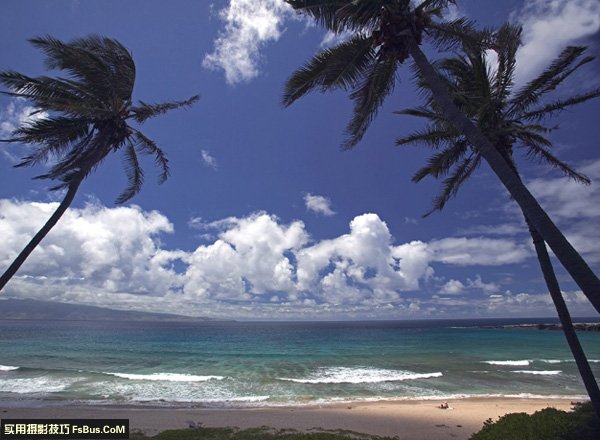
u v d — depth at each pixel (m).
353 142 11.04
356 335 78.94
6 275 9.45
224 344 52.31
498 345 49.59
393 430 11.73
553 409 9.80
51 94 11.45
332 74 10.07
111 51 12.63
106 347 44.16
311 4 9.31
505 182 6.84
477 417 13.30
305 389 19.12
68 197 10.85
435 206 13.80
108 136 12.27
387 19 8.66
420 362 30.53
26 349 40.25
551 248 6.10
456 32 9.30
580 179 12.09
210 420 12.79
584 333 77.12
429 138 12.27
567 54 8.99
